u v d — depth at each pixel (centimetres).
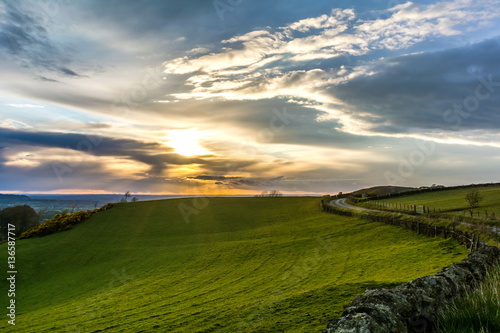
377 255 2920
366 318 550
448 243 2794
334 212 7662
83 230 7556
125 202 10525
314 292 1548
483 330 539
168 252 5300
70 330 2027
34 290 4134
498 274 863
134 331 1605
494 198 6400
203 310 1816
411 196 9081
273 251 4253
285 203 10719
